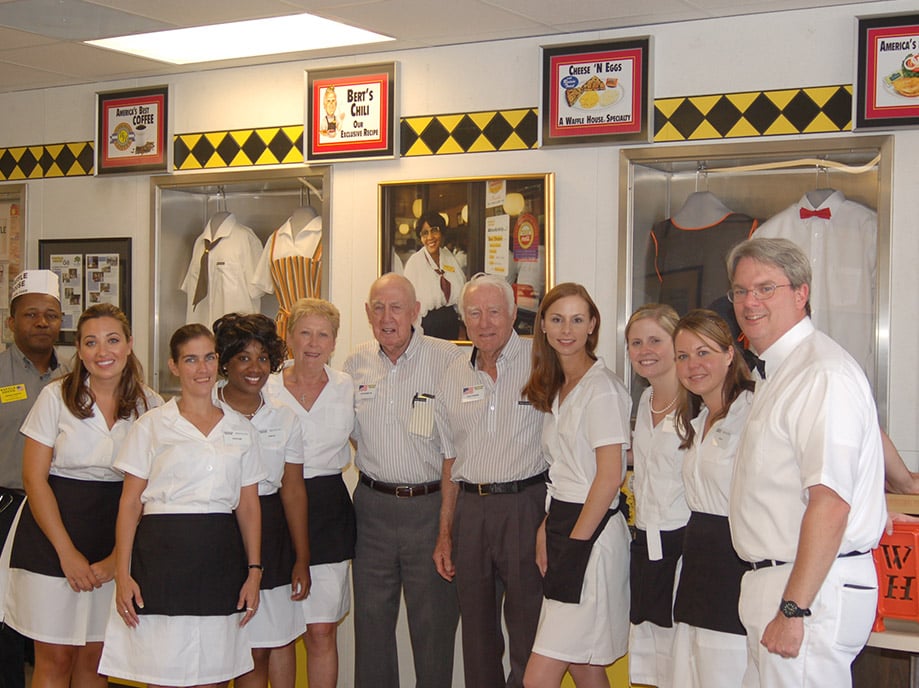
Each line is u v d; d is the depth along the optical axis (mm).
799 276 2645
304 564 3768
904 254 3830
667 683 3209
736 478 2703
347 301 4840
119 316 3627
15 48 4730
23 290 4133
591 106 4262
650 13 4035
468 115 4555
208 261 5328
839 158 4023
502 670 3781
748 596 2633
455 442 3811
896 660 3838
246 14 4133
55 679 3645
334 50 4703
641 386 4293
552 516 3479
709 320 2965
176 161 5230
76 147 5488
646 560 3256
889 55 3791
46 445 3609
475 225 4531
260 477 3457
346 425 3947
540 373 3547
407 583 3936
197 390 3326
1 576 4023
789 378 2578
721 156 4082
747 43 4035
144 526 3283
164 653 3211
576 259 4363
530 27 4266
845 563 2496
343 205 4848
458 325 4570
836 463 2402
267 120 5008
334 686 3990
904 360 3830
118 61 4957
